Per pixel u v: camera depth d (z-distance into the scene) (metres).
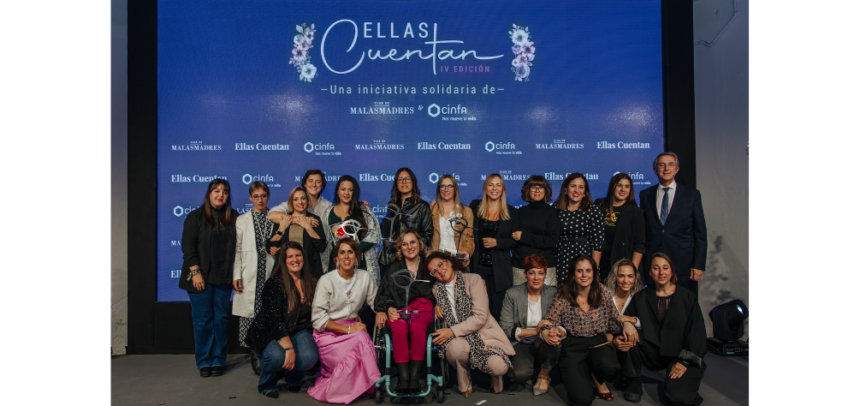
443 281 3.52
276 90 4.65
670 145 4.61
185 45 4.61
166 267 4.56
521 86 4.70
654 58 4.68
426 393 3.31
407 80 4.69
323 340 3.44
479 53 4.70
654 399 3.42
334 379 3.33
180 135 4.59
